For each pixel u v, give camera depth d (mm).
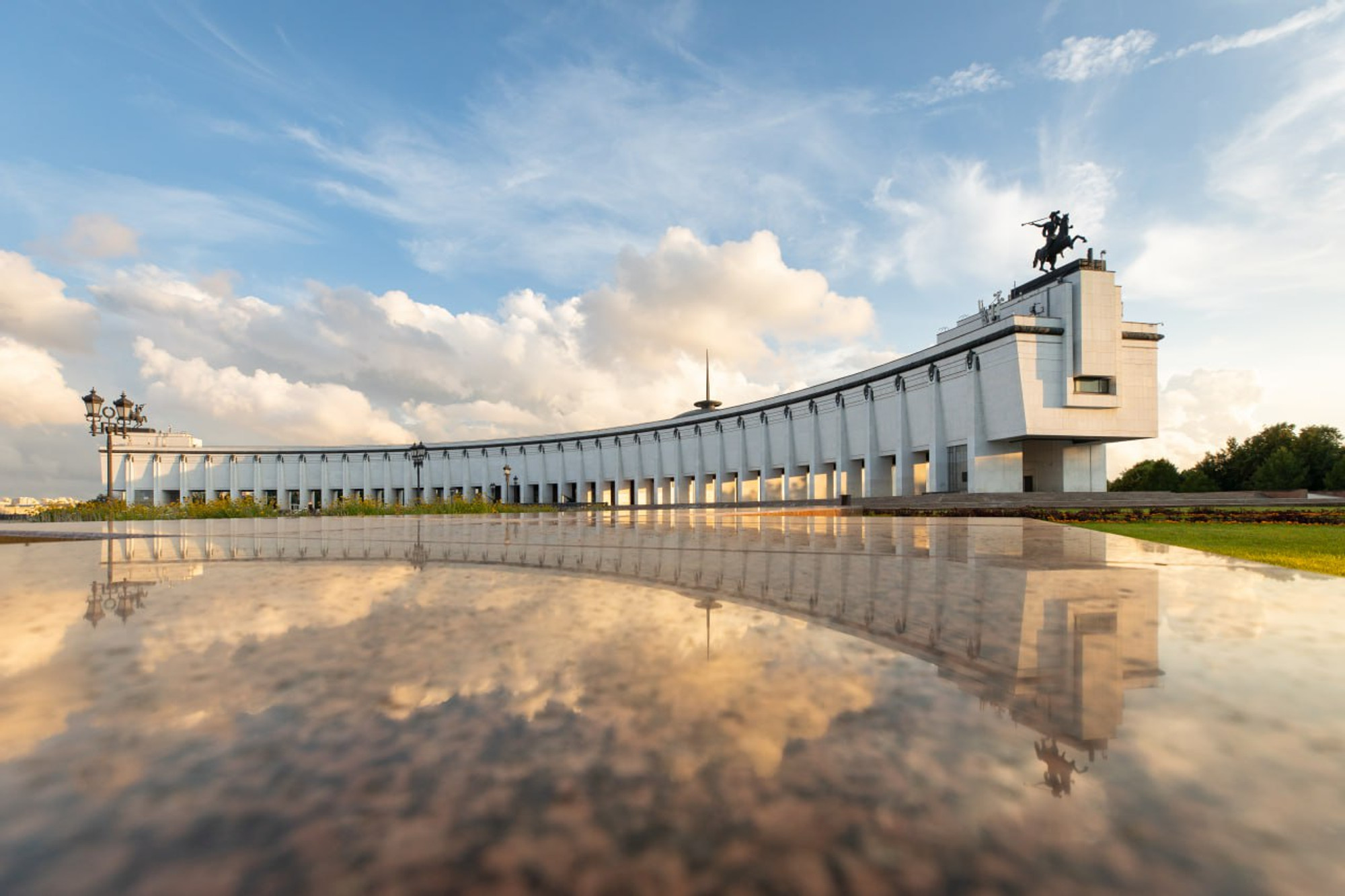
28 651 1677
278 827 759
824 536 7000
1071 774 932
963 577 3270
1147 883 626
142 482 93312
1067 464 47625
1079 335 42219
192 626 2012
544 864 668
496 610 2311
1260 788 891
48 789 856
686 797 859
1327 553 11195
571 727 1129
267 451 96438
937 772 947
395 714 1195
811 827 769
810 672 1489
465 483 96000
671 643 1787
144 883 608
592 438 86938
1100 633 1917
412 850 705
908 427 52344
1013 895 597
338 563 4137
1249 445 66375
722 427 72188
